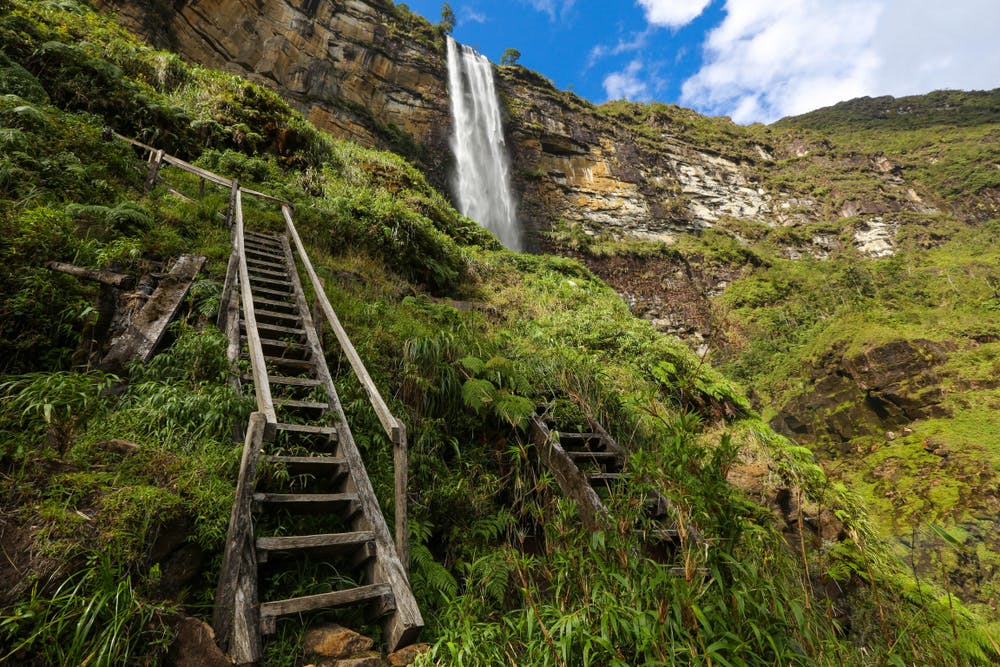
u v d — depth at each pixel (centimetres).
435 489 388
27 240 373
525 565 293
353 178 1320
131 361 362
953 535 218
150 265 502
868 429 3192
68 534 200
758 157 7675
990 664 309
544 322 1034
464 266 1224
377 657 219
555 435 493
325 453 356
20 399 253
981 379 2883
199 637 193
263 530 271
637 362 920
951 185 8562
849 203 7212
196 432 306
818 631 238
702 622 194
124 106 934
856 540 302
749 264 5600
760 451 812
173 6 2278
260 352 342
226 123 1158
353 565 275
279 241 742
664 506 396
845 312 4822
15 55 826
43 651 168
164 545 224
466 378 538
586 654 209
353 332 542
